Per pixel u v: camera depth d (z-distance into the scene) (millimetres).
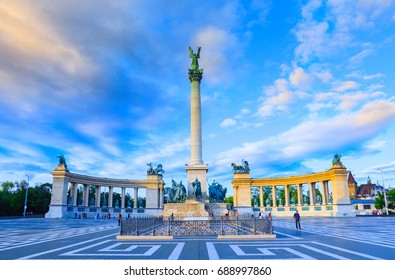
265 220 26359
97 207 97938
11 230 37406
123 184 106625
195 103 57844
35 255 16766
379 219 66125
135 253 17172
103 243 22172
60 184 86250
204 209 49531
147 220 31328
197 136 56156
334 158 85875
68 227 43656
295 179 96688
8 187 143750
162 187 111938
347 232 31250
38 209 119125
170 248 19078
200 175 54219
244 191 102500
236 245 20406
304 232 31297
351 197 191750
